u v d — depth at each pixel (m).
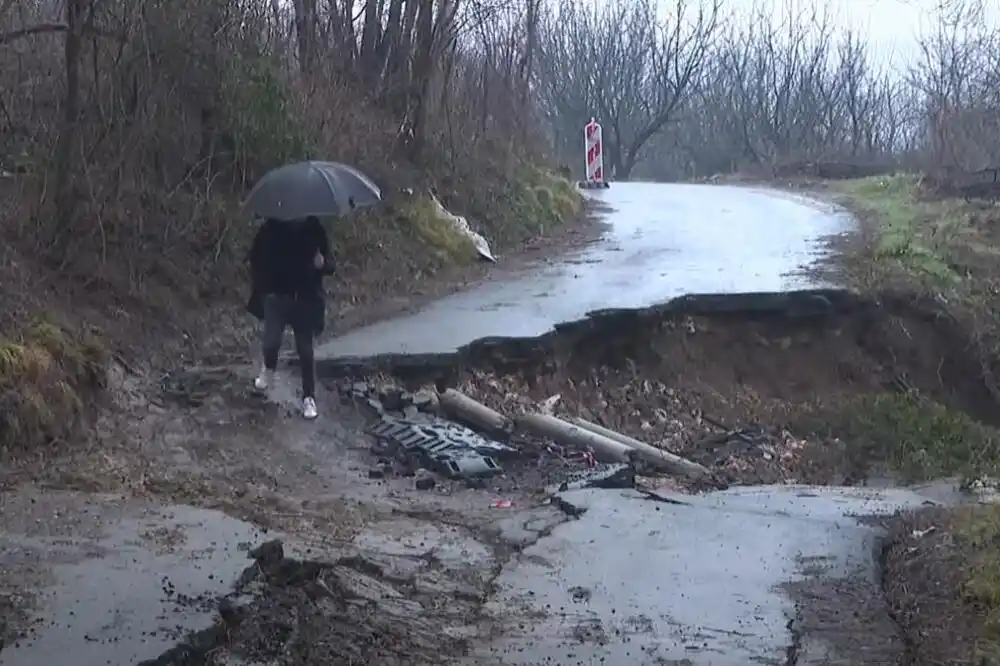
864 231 22.20
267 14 16.66
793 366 15.52
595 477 9.42
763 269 17.62
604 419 12.86
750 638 5.88
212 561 6.33
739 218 25.22
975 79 31.75
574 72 61.22
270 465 9.43
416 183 19.12
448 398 11.33
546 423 11.20
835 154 52.34
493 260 18.77
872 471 12.23
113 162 12.56
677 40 61.12
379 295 15.26
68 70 11.77
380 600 6.30
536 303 14.93
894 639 5.91
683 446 12.38
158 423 9.79
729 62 63.56
